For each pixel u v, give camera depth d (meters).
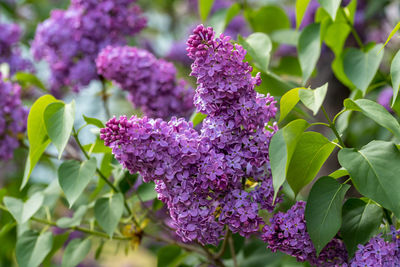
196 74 0.65
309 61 0.80
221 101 0.66
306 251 0.67
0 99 0.94
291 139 0.63
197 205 0.66
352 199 0.68
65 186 0.73
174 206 0.67
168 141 0.65
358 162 0.65
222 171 0.65
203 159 0.66
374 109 0.65
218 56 0.65
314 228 0.65
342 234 0.67
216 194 0.67
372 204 0.68
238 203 0.66
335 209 0.65
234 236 0.85
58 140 0.71
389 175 0.64
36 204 0.80
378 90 1.01
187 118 0.93
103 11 1.01
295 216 0.67
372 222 0.67
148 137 0.64
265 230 0.67
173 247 0.86
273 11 0.98
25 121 0.97
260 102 0.67
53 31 1.00
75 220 0.83
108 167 0.81
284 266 0.91
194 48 0.65
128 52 0.91
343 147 0.67
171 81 0.92
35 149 0.75
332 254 0.68
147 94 0.91
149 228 0.91
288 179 0.68
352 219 0.67
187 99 0.92
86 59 1.01
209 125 0.66
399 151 0.65
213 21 0.99
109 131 0.64
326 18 0.82
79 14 1.01
